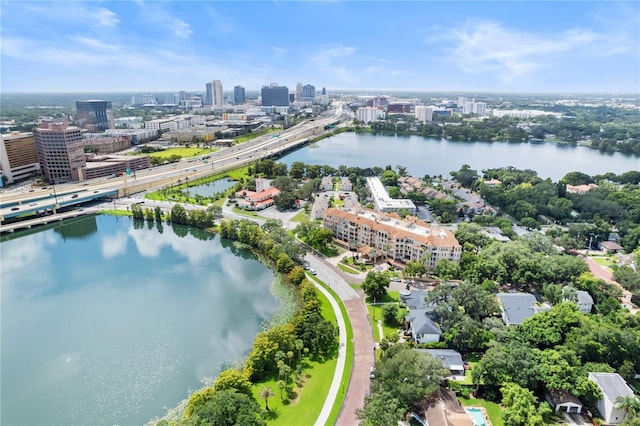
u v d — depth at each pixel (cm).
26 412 14300
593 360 15312
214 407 11588
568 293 19325
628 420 12456
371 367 15750
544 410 12812
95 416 14062
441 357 15738
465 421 12569
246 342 18000
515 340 15688
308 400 14025
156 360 16938
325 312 19638
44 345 18038
